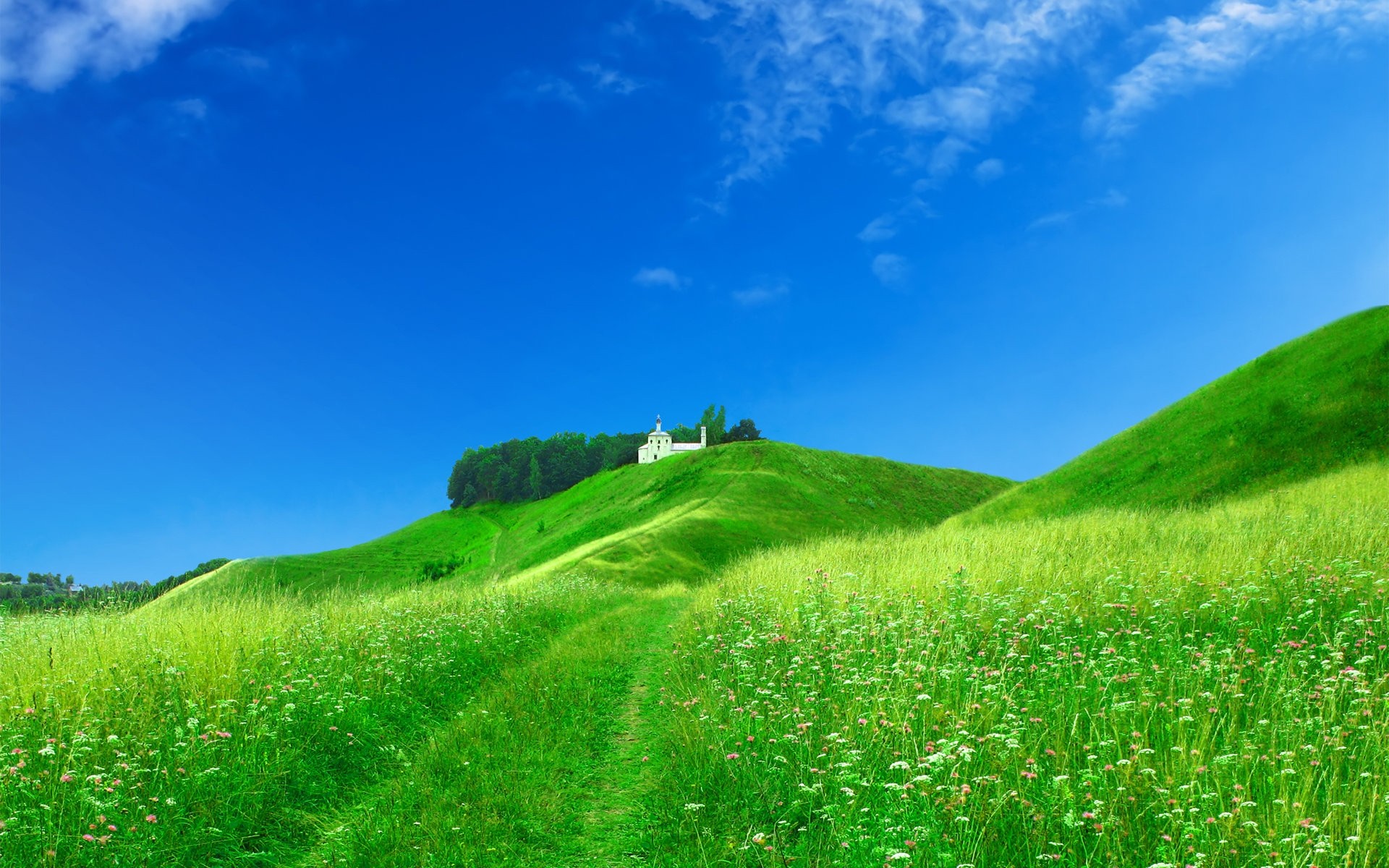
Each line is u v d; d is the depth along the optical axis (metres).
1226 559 12.39
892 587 12.31
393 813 6.26
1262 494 30.72
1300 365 39.88
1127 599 10.54
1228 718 6.26
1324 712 6.04
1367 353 36.94
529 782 6.93
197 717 6.90
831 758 6.18
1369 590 9.77
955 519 49.09
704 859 5.34
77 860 5.06
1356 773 5.20
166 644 9.15
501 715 8.79
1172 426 43.22
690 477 97.44
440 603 15.24
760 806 6.01
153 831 5.52
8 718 6.86
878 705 6.88
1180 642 8.53
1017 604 10.66
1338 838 4.30
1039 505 43.41
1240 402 40.62
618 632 15.50
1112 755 5.61
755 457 99.69
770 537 70.62
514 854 5.74
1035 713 6.75
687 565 61.12
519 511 146.62
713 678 9.71
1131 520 21.25
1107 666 7.49
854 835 5.00
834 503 89.00
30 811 5.29
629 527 87.44
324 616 12.17
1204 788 4.94
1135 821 4.77
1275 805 4.67
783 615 11.65
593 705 9.70
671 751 7.47
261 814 6.23
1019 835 4.88
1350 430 33.50
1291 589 10.49
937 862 4.59
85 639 9.59
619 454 147.12
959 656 8.21
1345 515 16.30
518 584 25.42
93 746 6.21
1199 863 4.12
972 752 5.56
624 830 6.26
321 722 7.74
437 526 148.62
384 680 9.47
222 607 11.69
